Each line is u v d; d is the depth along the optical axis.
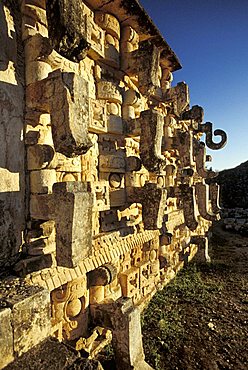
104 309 3.83
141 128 4.31
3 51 2.78
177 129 7.67
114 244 4.38
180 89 6.89
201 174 10.67
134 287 5.23
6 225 2.76
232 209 20.14
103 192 4.34
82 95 2.73
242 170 25.00
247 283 7.18
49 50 2.98
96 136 4.38
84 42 2.79
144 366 3.65
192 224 6.57
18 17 3.07
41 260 2.98
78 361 2.05
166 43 6.18
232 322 5.17
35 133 3.07
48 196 2.84
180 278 7.43
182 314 5.46
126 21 4.92
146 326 4.93
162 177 6.87
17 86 2.93
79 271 3.51
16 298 2.13
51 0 2.62
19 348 2.03
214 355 4.20
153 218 4.48
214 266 8.60
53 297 3.39
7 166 2.79
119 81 4.92
